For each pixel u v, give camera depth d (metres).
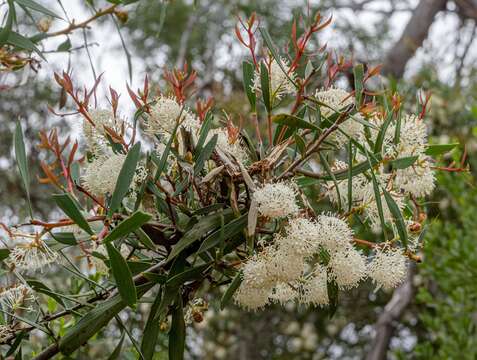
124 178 0.38
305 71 0.45
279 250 0.38
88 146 0.44
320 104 0.42
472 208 1.11
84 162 0.50
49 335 0.46
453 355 1.12
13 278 0.51
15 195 1.37
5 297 0.47
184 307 0.45
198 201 0.44
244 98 1.23
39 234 0.40
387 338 1.38
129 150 0.38
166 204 0.43
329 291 0.41
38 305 0.48
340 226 0.39
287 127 0.45
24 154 0.41
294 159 0.45
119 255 0.36
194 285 0.45
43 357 0.45
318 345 1.67
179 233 0.43
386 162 0.42
